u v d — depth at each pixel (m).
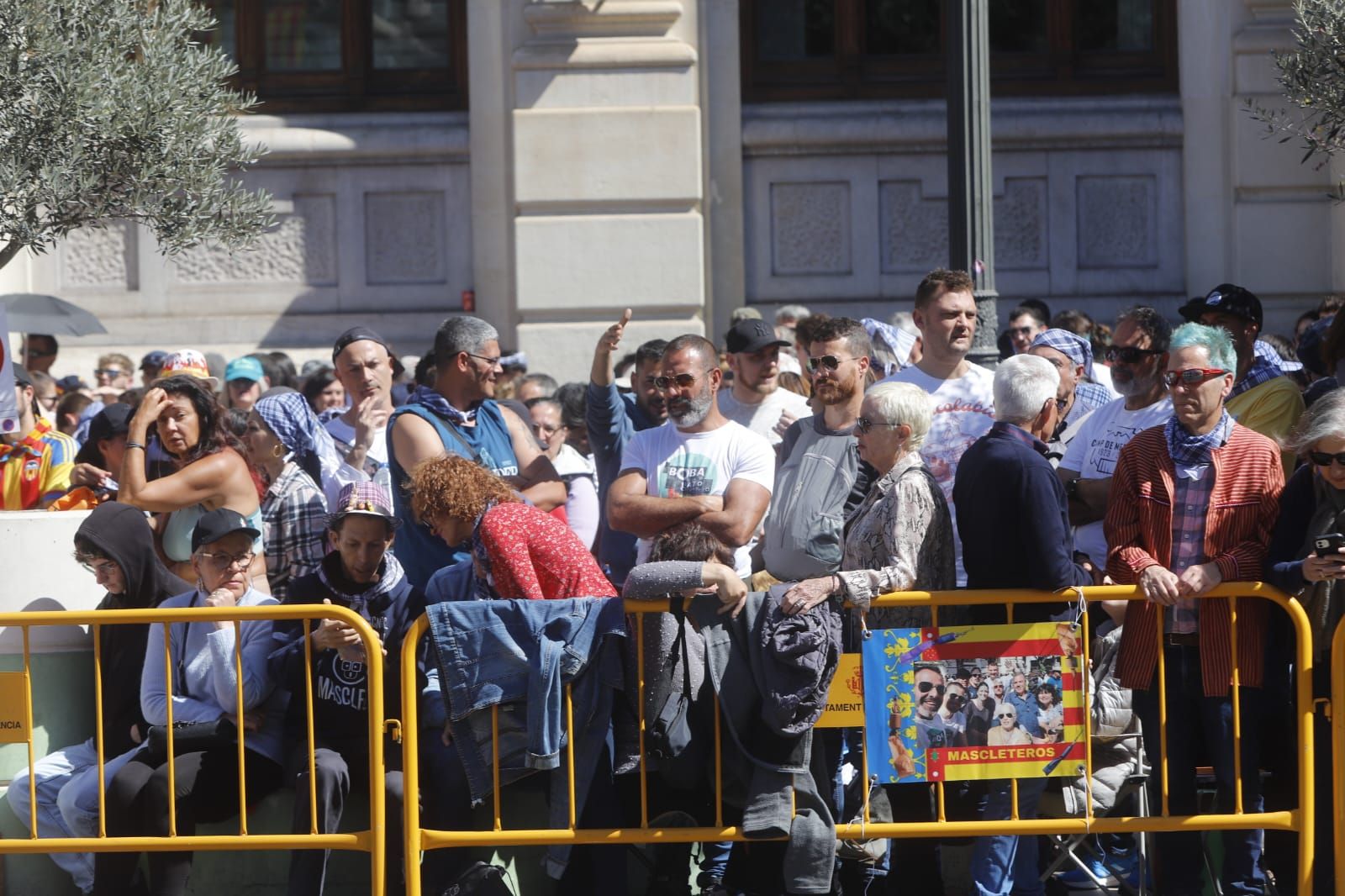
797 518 10.53
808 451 10.84
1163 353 11.48
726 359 18.00
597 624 9.47
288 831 10.17
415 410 11.59
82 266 23.27
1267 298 23.08
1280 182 22.89
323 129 23.27
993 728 9.55
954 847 10.76
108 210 12.70
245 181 23.27
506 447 11.87
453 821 9.79
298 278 23.44
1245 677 9.55
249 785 10.03
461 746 9.53
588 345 22.30
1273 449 9.66
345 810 10.12
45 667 10.68
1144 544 9.73
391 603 10.10
